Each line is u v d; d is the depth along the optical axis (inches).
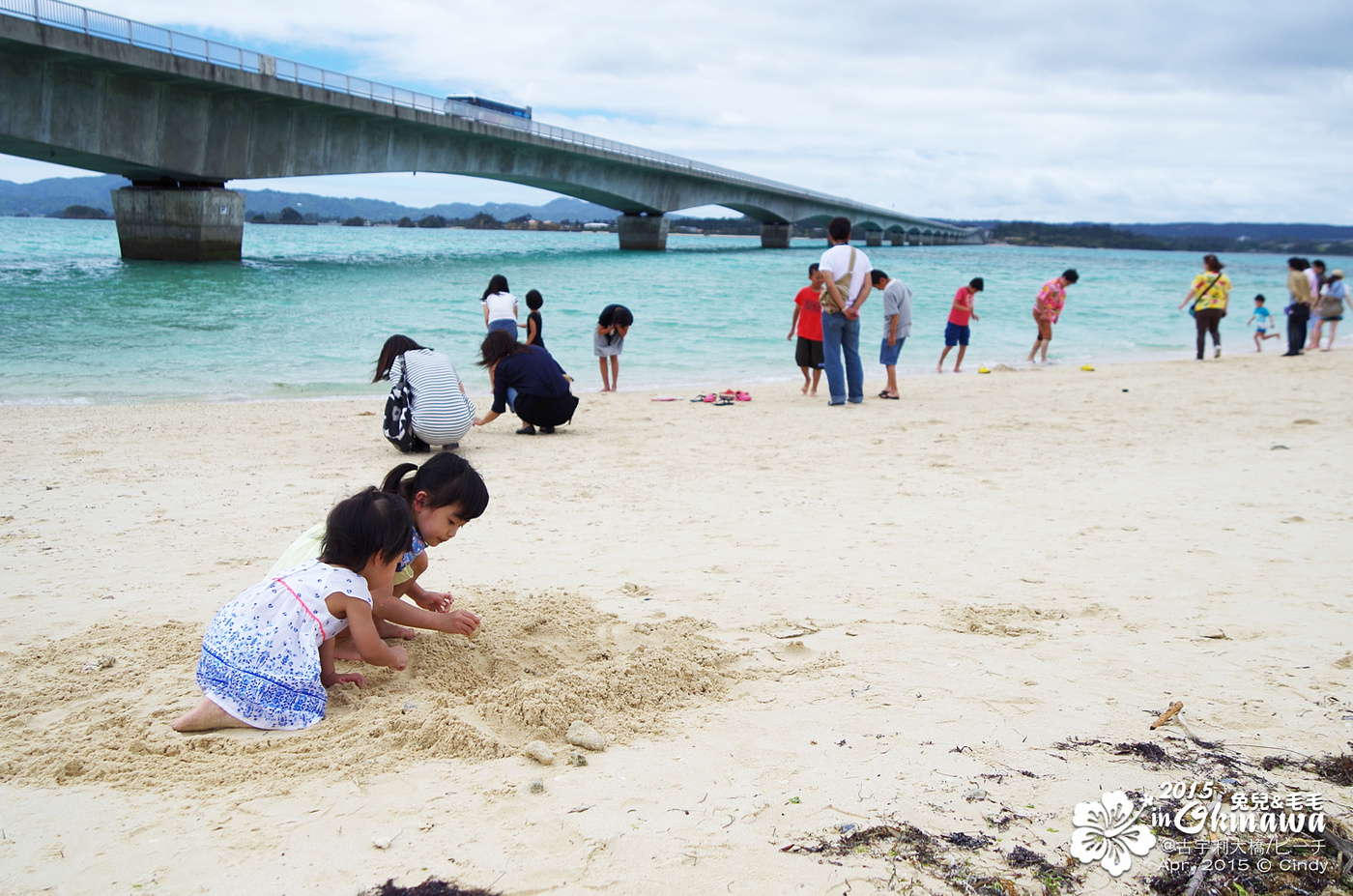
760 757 101.3
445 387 304.0
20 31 1035.9
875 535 207.3
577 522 220.2
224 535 203.0
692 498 247.3
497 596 157.9
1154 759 99.7
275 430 344.5
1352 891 77.7
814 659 132.3
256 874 78.7
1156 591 163.6
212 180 1456.7
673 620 148.6
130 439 318.7
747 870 79.4
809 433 352.8
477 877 78.1
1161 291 1471.5
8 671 125.3
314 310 812.0
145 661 128.8
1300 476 263.6
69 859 81.0
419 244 3122.5
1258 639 137.6
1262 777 95.7
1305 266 644.7
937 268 2123.5
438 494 131.2
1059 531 209.5
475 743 103.7
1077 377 547.2
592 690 118.5
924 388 498.3
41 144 1176.2
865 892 76.5
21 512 220.4
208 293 945.5
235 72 1278.3
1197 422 370.9
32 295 854.5
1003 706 114.3
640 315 863.7
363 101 1487.5
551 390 342.0
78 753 101.9
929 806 90.0
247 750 103.5
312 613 114.4
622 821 87.4
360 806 90.4
